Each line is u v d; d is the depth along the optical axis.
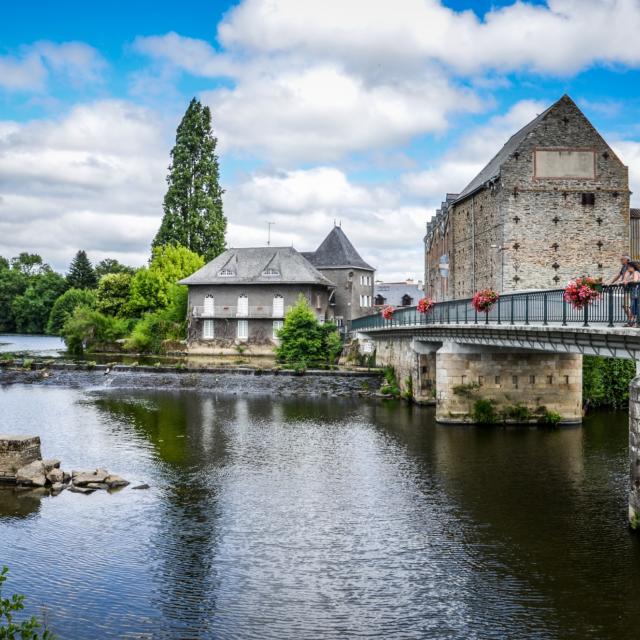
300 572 14.76
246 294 66.38
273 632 12.30
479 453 25.77
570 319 22.31
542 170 45.25
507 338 26.59
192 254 77.25
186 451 25.97
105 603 13.29
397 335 43.44
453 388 31.89
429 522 17.94
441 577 14.58
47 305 125.38
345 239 76.62
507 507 19.22
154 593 13.72
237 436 29.03
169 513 18.47
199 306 67.38
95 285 126.88
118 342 70.50
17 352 65.00
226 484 21.36
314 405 38.75
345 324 73.50
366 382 45.22
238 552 15.81
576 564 15.27
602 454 25.61
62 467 23.27
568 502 19.69
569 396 31.91
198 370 49.25
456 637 12.18
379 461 24.47
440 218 62.62
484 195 49.06
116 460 24.38
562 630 12.45
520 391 31.86
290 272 66.12
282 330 57.88
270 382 45.56
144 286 77.69
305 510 18.84
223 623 12.59
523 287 45.06
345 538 16.75
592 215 45.44
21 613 12.81
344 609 13.14
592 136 45.50
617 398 37.38
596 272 45.47
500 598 13.62
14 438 21.55
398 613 13.02
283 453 25.70
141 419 33.28
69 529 17.17
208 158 80.75
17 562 15.12
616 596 13.73
